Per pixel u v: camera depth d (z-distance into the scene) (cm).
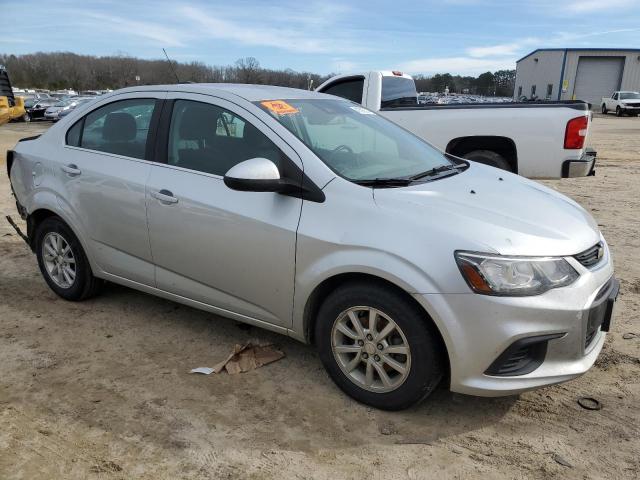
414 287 263
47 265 441
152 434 278
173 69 437
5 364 345
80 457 261
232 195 324
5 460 259
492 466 257
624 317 412
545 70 5341
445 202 292
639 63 4772
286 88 400
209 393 314
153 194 353
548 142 645
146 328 396
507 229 273
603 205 820
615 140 1942
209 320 408
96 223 391
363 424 287
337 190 296
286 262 305
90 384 323
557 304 259
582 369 274
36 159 427
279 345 370
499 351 259
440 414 296
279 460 260
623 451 267
